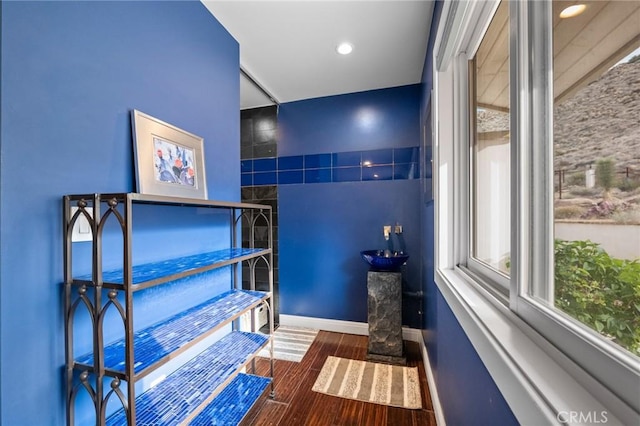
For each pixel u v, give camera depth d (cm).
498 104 107
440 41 145
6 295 77
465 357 103
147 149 121
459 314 103
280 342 260
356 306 282
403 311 267
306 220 296
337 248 288
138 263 119
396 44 202
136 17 119
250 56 217
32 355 83
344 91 279
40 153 85
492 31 113
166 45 135
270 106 308
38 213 85
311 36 192
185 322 130
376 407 171
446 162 155
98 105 103
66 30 93
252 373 191
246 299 167
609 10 49
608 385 45
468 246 146
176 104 141
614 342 47
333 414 165
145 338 113
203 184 155
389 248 273
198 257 146
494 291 99
